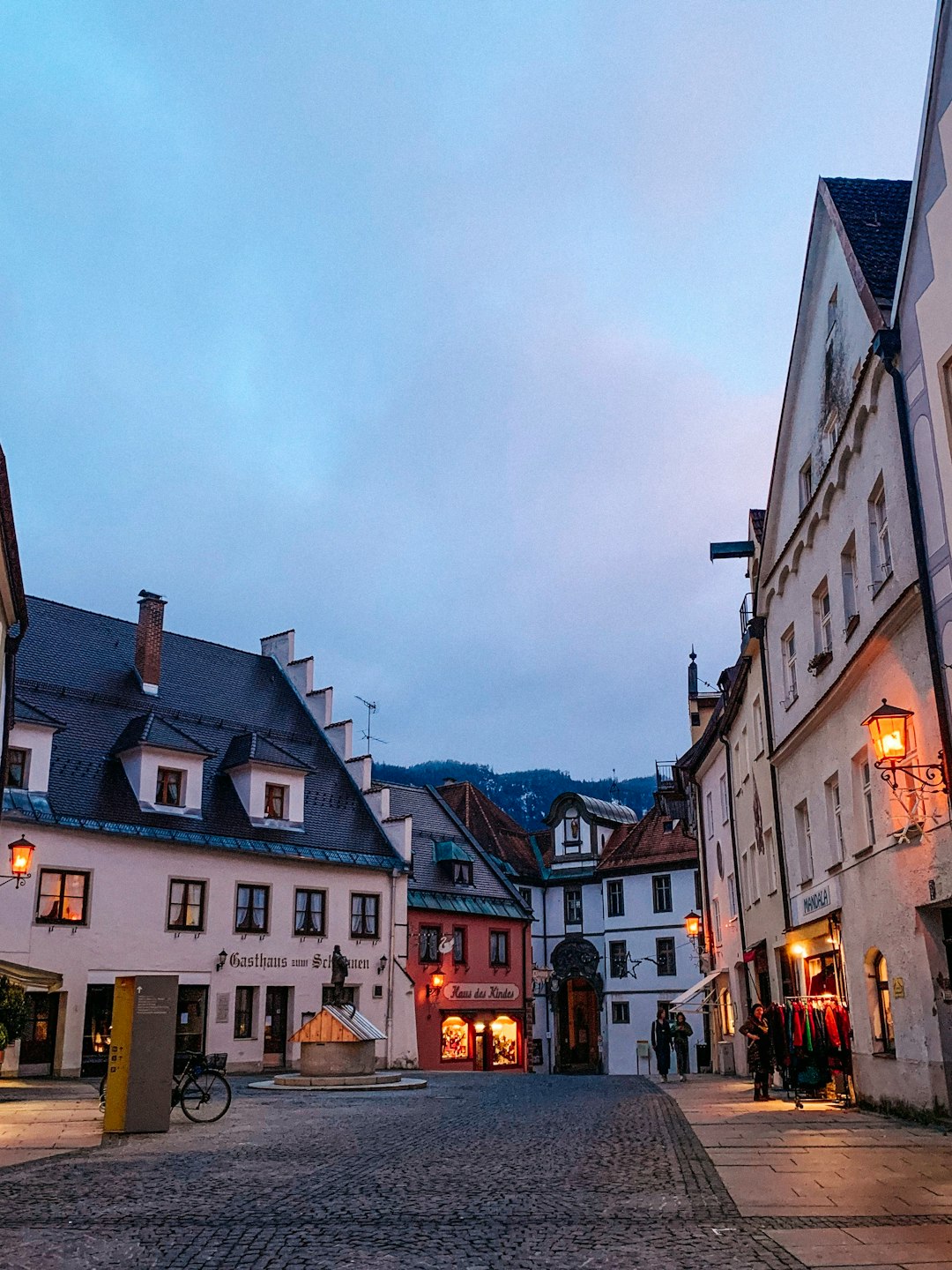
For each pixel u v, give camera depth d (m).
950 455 13.49
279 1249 7.38
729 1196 9.33
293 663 47.59
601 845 58.69
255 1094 23.86
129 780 35.72
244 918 36.75
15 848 24.72
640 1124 15.98
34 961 30.86
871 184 19.64
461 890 47.81
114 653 40.88
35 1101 20.92
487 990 47.19
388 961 41.19
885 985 16.80
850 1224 8.01
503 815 61.81
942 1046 14.22
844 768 18.27
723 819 33.53
